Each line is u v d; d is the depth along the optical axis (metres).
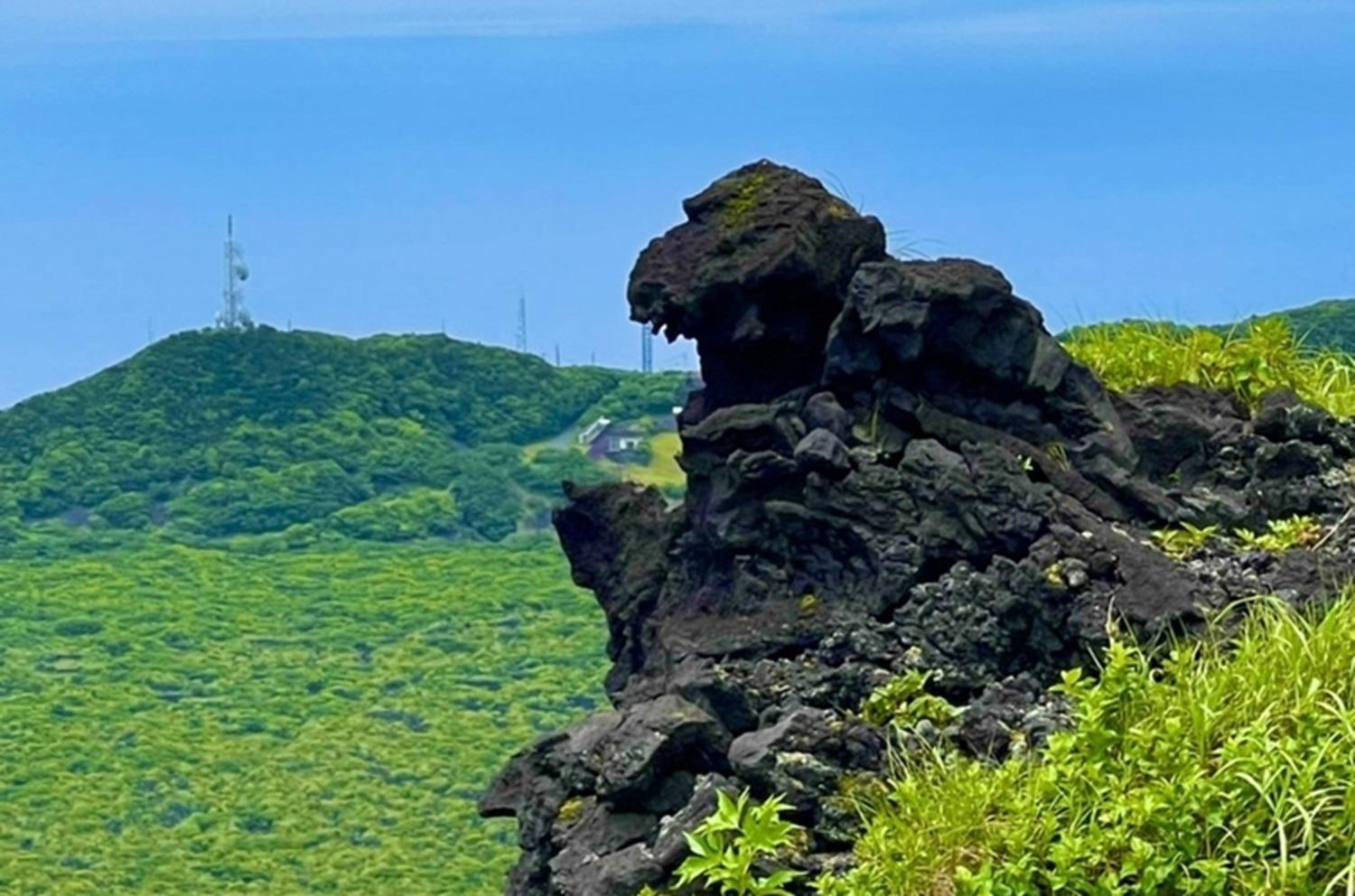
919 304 19.50
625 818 17.83
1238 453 21.25
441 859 63.06
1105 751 16.34
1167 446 21.33
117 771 71.69
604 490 21.62
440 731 74.62
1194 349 23.28
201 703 79.88
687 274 19.98
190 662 86.00
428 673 83.19
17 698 80.62
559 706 77.75
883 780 17.28
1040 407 20.34
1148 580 18.50
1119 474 20.23
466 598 92.94
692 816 17.22
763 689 18.38
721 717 18.25
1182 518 20.27
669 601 20.33
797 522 19.31
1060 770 16.34
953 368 20.00
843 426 19.59
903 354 19.56
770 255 19.56
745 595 19.48
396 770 70.50
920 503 19.12
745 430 19.61
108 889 61.00
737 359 20.27
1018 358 20.02
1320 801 15.31
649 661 20.23
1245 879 15.17
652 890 17.02
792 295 19.86
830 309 20.06
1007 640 18.55
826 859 16.72
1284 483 20.72
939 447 19.34
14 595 96.75
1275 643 17.12
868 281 19.58
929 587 18.81
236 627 91.56
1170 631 18.16
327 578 97.00
